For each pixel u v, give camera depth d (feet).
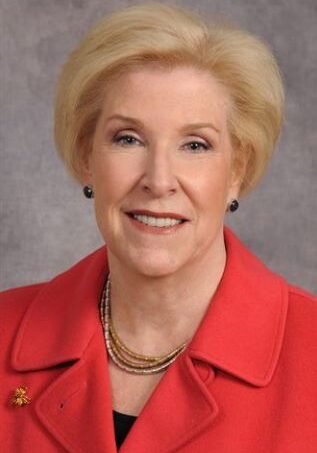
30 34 15.12
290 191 15.30
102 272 10.09
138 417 9.23
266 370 9.21
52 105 15.20
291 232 15.38
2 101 15.17
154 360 9.50
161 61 8.95
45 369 9.82
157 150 8.93
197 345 9.29
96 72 9.05
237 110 9.16
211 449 9.02
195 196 9.00
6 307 10.41
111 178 9.05
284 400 9.05
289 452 8.87
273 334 9.43
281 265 15.40
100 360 9.59
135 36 8.90
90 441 9.32
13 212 15.34
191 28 8.93
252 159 9.45
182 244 9.09
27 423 9.64
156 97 8.93
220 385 9.22
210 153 9.05
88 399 9.50
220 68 8.98
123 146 9.07
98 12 15.06
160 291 9.40
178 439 9.09
